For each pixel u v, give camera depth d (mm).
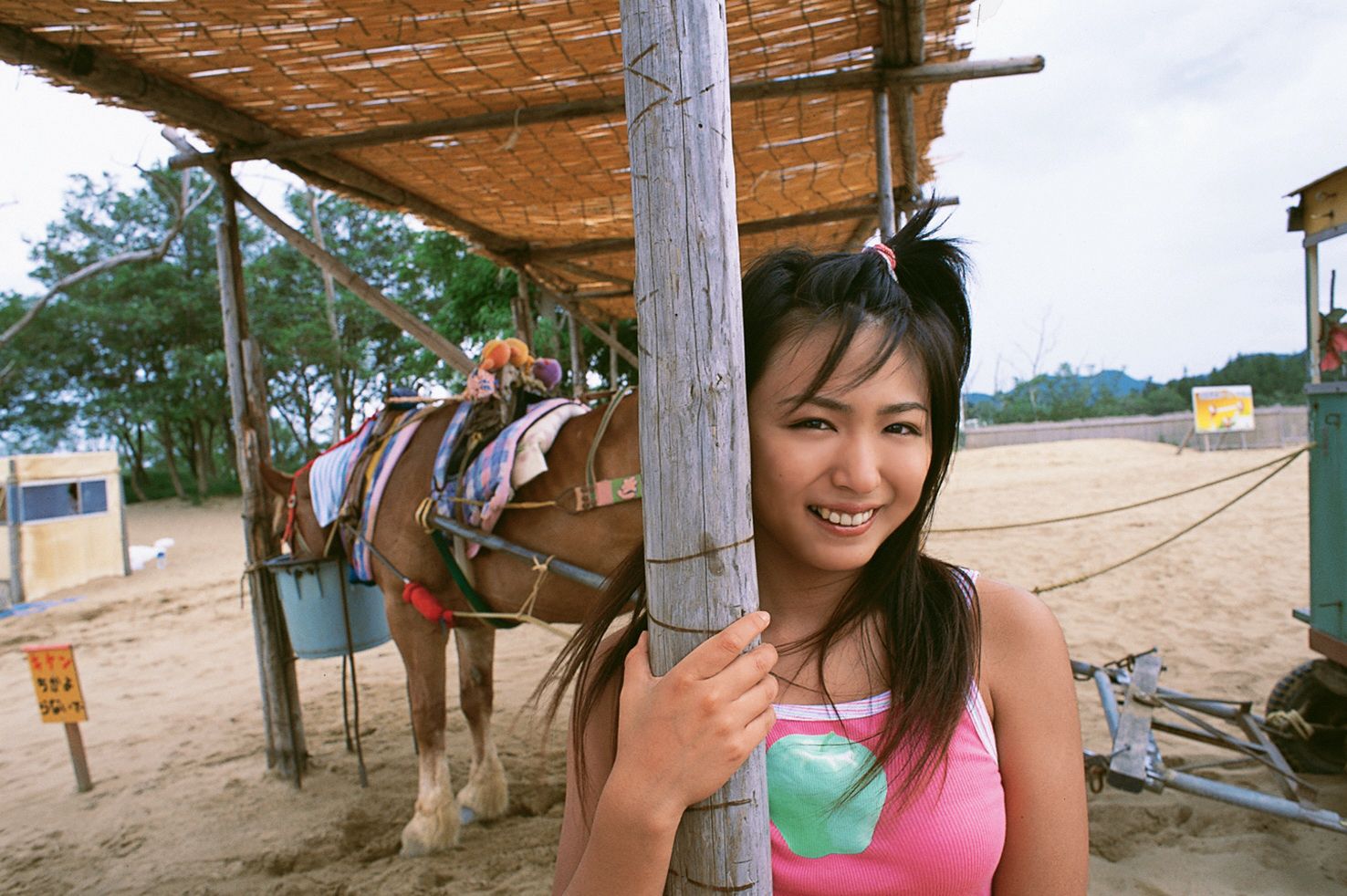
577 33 3096
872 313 918
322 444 33375
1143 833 3123
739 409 845
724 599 830
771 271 983
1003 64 3299
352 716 5211
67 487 11203
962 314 1053
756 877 834
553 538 2830
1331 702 3385
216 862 3418
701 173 826
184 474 35094
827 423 910
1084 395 40156
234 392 4250
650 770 780
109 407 24391
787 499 916
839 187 5258
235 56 3129
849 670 1002
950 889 900
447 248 14289
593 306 8984
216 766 4570
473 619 3246
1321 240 3164
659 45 829
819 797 934
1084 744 3977
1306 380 3299
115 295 24344
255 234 24766
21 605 10117
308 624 3818
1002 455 21391
